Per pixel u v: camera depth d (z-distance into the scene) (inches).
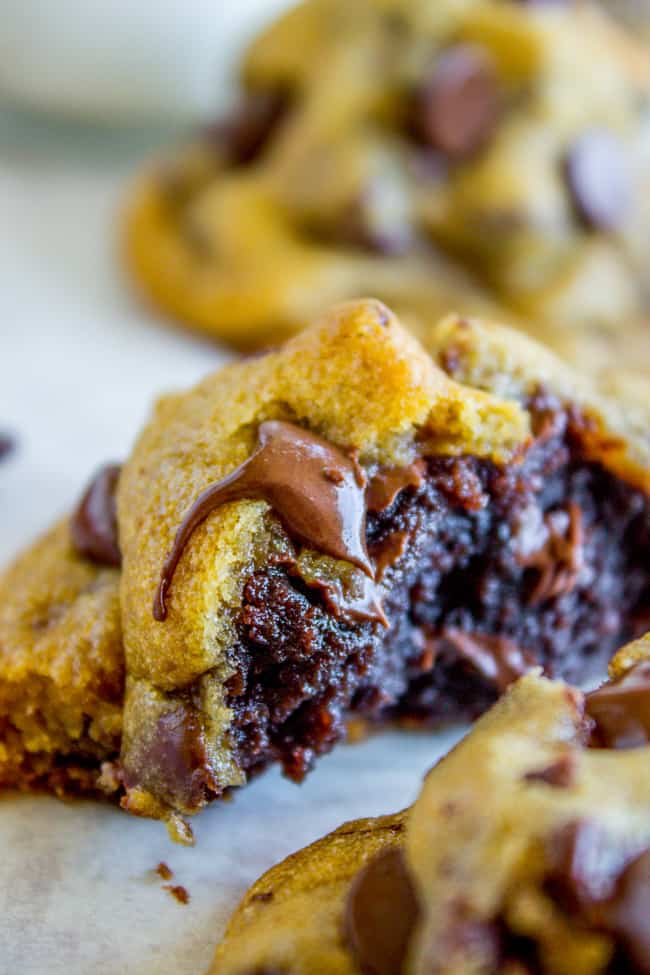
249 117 10.7
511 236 10.1
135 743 7.0
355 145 10.2
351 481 7.2
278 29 10.7
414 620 7.6
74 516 7.8
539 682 6.3
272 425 7.3
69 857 7.2
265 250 10.2
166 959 6.5
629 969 5.0
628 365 9.9
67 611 7.5
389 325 7.4
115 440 9.2
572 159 10.2
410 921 5.5
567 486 7.7
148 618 7.0
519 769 5.5
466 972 4.9
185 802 7.0
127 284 10.8
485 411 7.5
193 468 7.4
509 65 10.3
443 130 10.2
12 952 6.4
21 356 9.8
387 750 7.8
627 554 7.9
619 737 5.9
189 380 9.8
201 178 10.8
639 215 10.5
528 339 7.8
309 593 7.1
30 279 10.7
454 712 7.8
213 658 6.9
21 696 7.4
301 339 7.5
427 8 10.4
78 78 11.9
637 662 6.6
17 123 12.4
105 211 11.8
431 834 5.3
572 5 10.8
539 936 5.0
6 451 8.9
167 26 11.8
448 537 7.5
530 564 7.7
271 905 6.4
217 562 6.9
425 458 7.4
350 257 10.1
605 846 5.1
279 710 7.2
